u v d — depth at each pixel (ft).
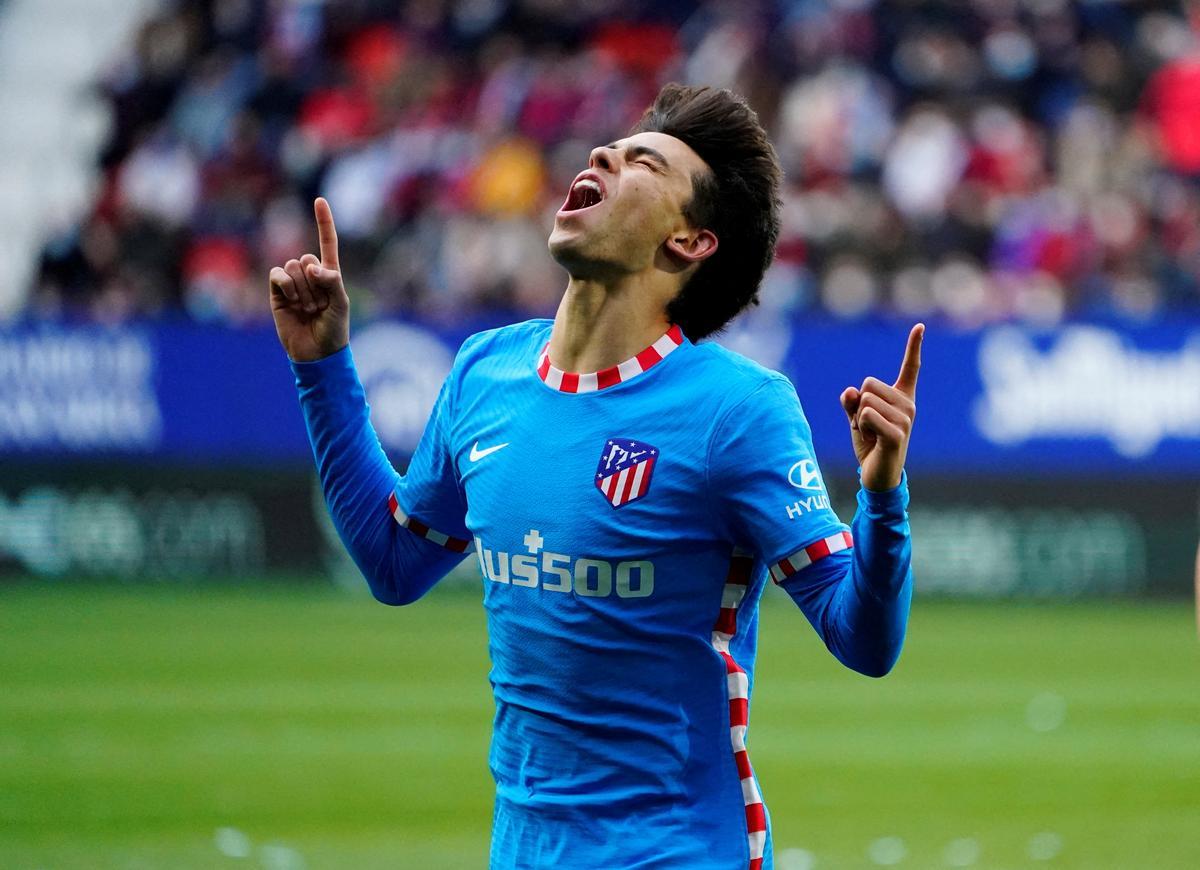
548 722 35.24
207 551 163.02
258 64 209.56
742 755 35.29
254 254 187.83
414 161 191.83
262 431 162.20
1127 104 192.54
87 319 162.81
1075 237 176.04
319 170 195.00
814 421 159.84
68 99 236.84
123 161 207.62
